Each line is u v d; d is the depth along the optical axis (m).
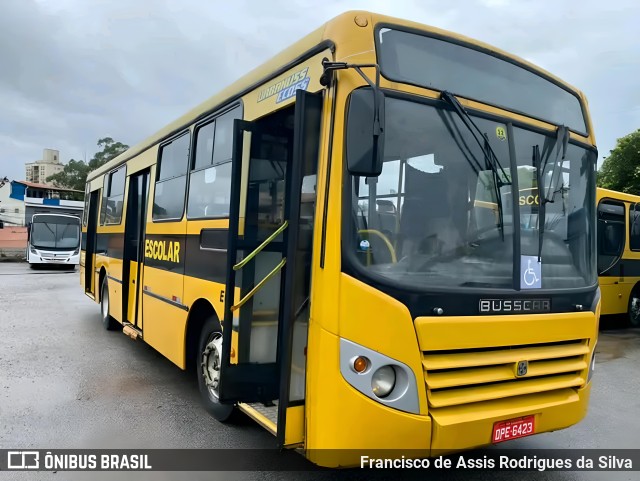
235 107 4.38
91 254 10.56
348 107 2.95
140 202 7.05
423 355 2.96
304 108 3.13
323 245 3.02
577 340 3.65
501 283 3.29
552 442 4.53
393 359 2.90
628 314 10.93
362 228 2.97
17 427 4.53
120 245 7.73
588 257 3.89
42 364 6.55
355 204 2.97
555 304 3.50
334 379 2.92
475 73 3.50
